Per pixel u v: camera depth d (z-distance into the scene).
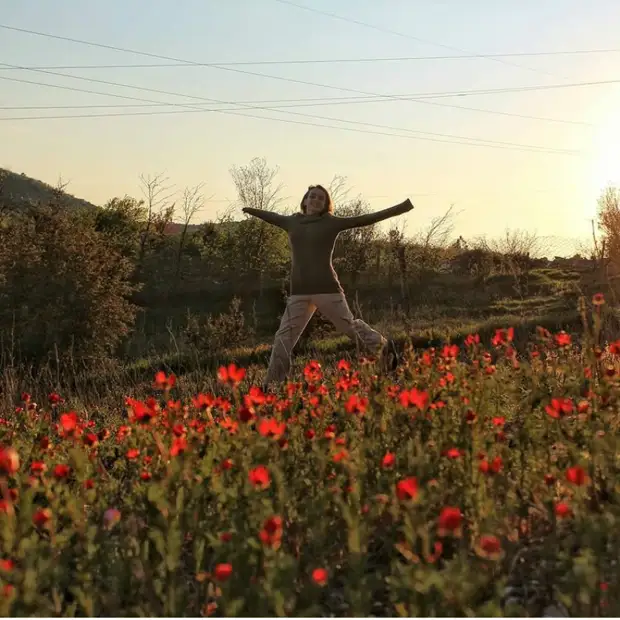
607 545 2.35
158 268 38.72
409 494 2.12
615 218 25.33
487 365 4.03
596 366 3.86
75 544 2.66
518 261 33.12
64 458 3.77
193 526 2.44
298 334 7.22
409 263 32.25
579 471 2.36
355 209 36.56
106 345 19.81
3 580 2.17
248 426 3.07
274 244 38.22
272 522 2.04
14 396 6.88
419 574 1.94
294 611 2.05
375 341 6.89
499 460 2.56
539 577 2.38
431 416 3.34
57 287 18.69
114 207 42.38
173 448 2.83
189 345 15.15
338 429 3.66
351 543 2.17
